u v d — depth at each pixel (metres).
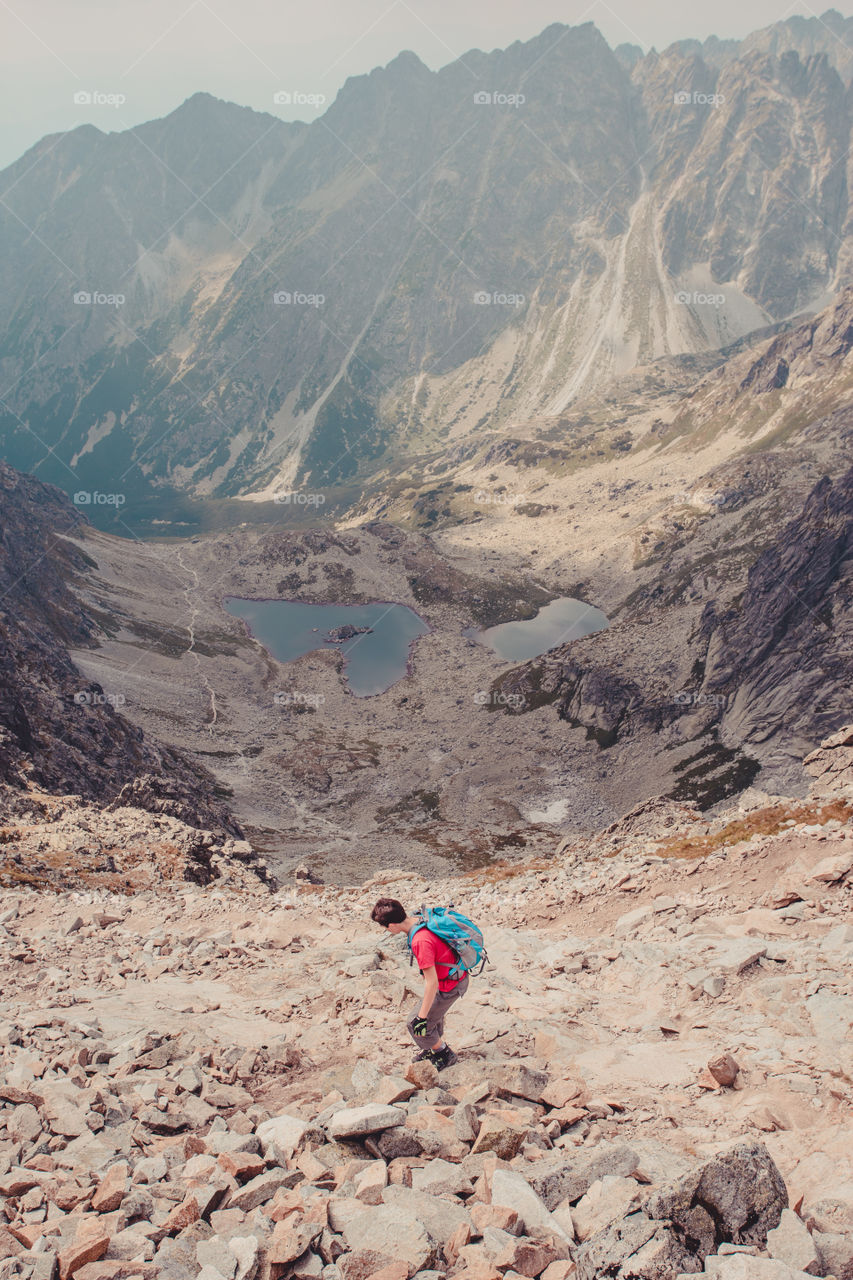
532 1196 5.95
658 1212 5.39
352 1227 5.71
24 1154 7.37
